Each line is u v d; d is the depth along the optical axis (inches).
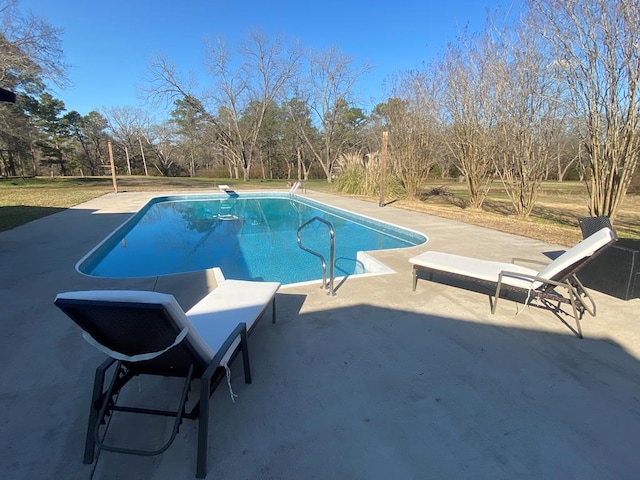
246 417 72.3
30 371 87.1
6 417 71.9
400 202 470.6
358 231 342.3
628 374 87.2
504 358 94.0
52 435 67.6
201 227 373.7
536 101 295.6
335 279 156.6
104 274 216.5
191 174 1578.5
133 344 62.9
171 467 60.9
